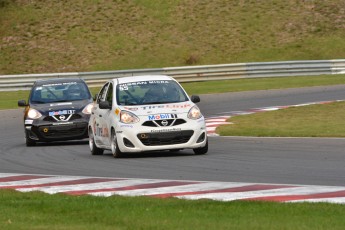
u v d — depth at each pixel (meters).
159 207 30.31
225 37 162.25
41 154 57.09
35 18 170.75
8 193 36.44
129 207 30.48
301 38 160.50
